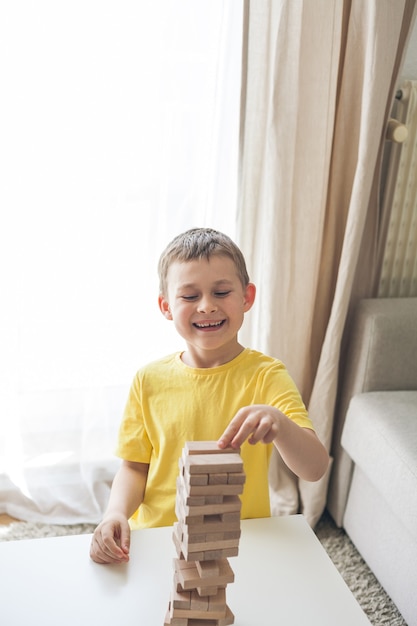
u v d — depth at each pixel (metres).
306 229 1.68
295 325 1.75
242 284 1.08
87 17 1.55
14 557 0.90
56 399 1.81
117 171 1.67
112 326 1.79
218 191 1.73
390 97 1.70
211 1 1.59
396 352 1.68
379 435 1.48
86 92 1.61
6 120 1.59
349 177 1.71
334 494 1.81
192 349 1.10
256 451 1.07
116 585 0.85
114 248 1.73
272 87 1.55
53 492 1.83
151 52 1.61
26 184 1.63
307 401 1.85
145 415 1.11
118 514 0.99
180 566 0.74
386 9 1.50
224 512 0.69
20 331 1.72
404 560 1.41
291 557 0.92
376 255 1.86
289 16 1.50
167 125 1.66
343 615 0.82
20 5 1.52
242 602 0.83
